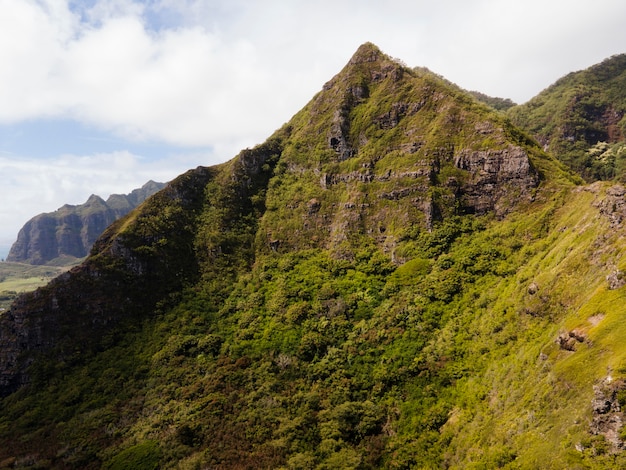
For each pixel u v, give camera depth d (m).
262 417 65.19
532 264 68.12
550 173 90.31
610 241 51.59
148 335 92.00
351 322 81.38
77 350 88.19
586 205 70.31
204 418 66.94
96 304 94.94
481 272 77.38
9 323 91.94
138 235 107.00
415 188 99.75
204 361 81.50
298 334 81.69
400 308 78.19
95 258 101.12
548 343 47.69
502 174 92.62
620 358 34.19
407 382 64.94
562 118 199.62
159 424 68.19
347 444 58.91
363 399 65.88
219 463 58.41
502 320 61.66
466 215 94.56
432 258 87.75
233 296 100.81
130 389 78.81
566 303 51.97
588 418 34.06
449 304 74.38
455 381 60.53
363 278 91.44
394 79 127.00
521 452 39.22
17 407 78.25
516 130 103.75
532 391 44.69
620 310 39.66
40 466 62.69
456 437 51.56
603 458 30.72
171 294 101.31
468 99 114.75
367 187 109.56
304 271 100.19
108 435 68.44
